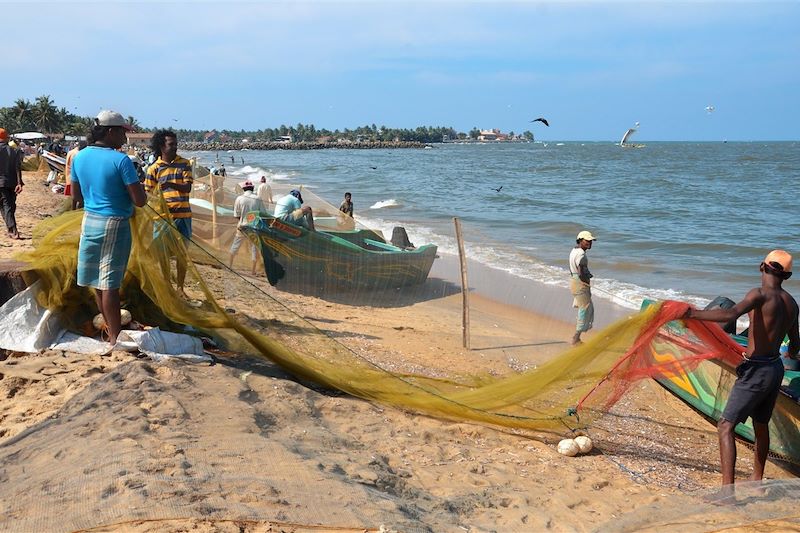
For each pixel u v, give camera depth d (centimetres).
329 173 6153
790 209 3238
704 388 695
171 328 702
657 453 652
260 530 381
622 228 2539
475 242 1104
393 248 1205
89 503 388
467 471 549
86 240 618
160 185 840
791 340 560
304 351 685
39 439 464
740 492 481
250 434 509
